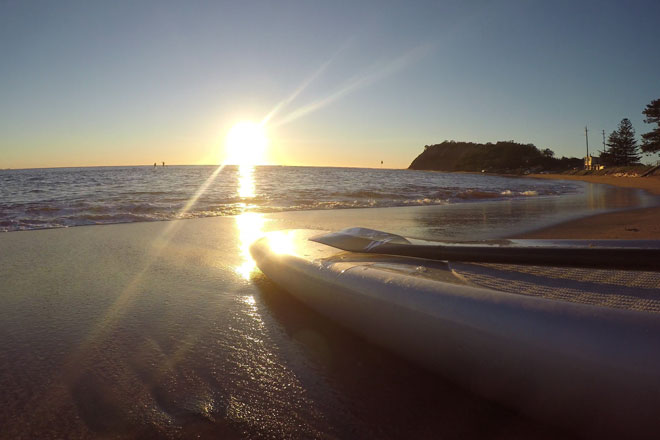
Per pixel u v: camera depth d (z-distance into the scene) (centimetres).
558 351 110
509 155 10094
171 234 564
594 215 843
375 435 127
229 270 352
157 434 131
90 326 226
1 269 360
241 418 139
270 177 3406
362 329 185
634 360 97
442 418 135
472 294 144
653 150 4653
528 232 603
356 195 1376
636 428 96
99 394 155
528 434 124
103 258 405
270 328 219
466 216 821
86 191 1473
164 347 197
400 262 221
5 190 1501
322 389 156
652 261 181
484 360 129
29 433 132
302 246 291
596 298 144
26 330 221
